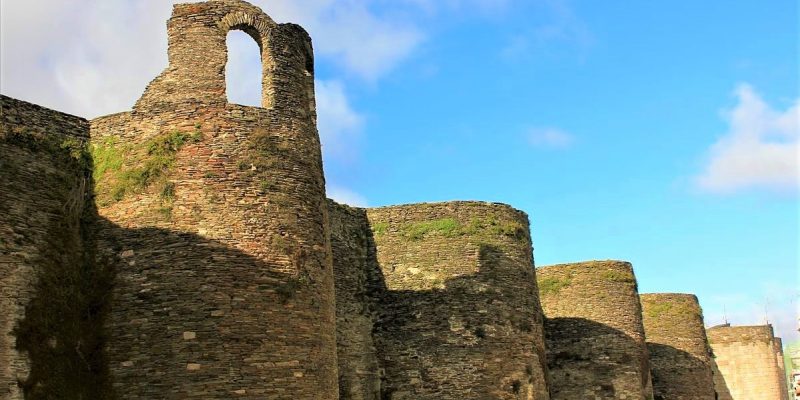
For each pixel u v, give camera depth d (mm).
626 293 46125
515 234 37250
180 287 23891
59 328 23344
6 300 22672
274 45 27266
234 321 23797
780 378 69125
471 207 36906
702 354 54875
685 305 55438
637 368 45062
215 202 24844
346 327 34188
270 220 25188
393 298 35500
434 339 34656
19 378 22359
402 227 36594
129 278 24141
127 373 23359
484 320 35000
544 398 35938
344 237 35500
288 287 24781
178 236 24344
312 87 28641
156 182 25000
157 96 26141
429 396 34031
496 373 34469
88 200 25297
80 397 23078
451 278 35469
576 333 45344
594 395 44312
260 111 26328
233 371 23406
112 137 25906
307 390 24344
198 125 25609
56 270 23797
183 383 23125
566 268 46625
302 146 26781
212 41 26609
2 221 23094
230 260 24328
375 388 34375
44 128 25078
